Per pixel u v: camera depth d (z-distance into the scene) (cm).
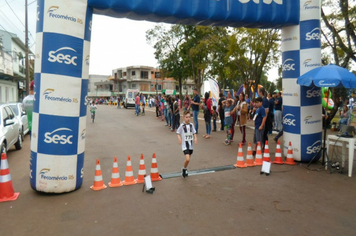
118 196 468
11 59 2288
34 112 463
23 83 3231
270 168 637
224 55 2200
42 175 463
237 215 393
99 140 1051
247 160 668
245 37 1780
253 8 610
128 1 504
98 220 379
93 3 480
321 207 421
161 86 6688
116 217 389
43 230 351
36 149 462
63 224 368
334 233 342
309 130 657
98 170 507
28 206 427
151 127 1469
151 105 3628
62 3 446
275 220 378
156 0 529
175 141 1023
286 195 471
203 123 1592
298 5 646
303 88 652
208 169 632
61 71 451
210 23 616
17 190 498
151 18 564
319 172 606
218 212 404
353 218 384
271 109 1105
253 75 1953
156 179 553
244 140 916
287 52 677
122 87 6744
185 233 342
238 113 962
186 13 556
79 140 485
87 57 490
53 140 457
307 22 640
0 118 748
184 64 3041
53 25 445
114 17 550
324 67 576
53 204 434
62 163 466
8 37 2527
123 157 763
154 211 408
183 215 394
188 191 492
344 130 597
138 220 379
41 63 450
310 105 654
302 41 648
